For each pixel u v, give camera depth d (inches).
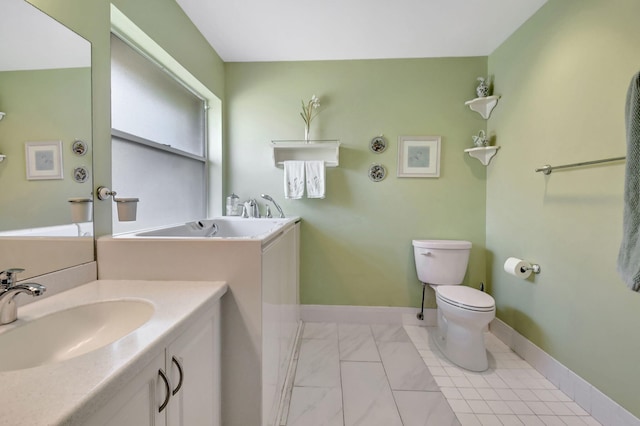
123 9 50.3
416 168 92.7
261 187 95.3
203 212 91.7
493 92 88.1
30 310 31.2
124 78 58.1
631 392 47.9
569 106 60.4
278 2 66.6
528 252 72.9
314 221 94.9
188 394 31.9
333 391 60.8
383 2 66.7
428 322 93.2
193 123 86.1
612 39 50.9
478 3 67.1
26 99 34.3
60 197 38.7
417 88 92.1
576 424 52.4
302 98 93.8
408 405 56.8
